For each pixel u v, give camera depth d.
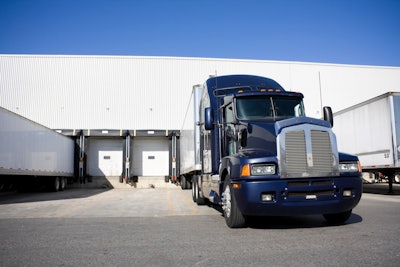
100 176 27.12
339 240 4.85
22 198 15.10
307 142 5.67
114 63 28.38
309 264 3.68
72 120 27.45
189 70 28.92
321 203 5.53
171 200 13.52
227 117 7.46
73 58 28.11
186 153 15.91
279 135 5.64
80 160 25.66
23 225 6.90
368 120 15.27
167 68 28.73
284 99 7.22
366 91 31.05
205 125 7.48
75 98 27.70
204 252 4.33
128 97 28.09
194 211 9.34
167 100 28.34
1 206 11.15
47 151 18.84
